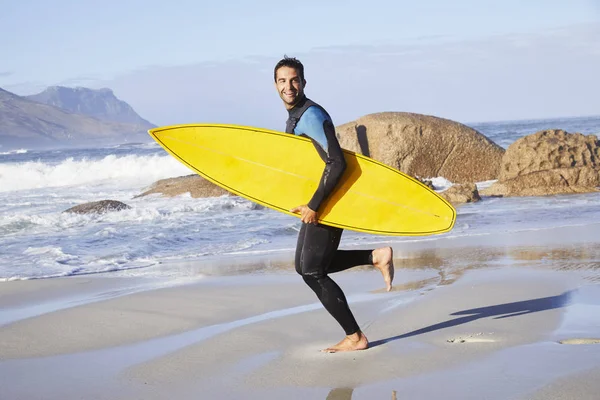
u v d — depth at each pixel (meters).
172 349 4.38
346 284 6.54
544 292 5.68
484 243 8.92
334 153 3.92
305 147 4.19
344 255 4.13
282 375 3.73
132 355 4.29
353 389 3.46
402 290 6.12
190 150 4.42
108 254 8.95
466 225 11.03
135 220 12.75
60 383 3.76
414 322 4.88
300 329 4.81
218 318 5.31
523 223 11.02
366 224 4.10
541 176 16.67
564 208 12.93
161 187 17.58
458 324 4.73
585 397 3.12
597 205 13.21
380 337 4.51
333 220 4.04
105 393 3.57
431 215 4.22
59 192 20.38
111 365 4.07
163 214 13.65
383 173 4.25
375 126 19.84
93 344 4.58
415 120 19.80
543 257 7.55
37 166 23.83
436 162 19.70
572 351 3.86
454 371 3.63
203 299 6.02
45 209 15.66
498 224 11.02
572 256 7.51
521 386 3.32
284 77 4.04
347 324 4.13
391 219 4.16
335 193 4.16
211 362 4.04
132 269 7.96
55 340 4.70
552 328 4.46
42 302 6.14
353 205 4.14
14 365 4.13
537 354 3.84
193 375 3.80
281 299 5.97
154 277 7.33
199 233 10.90
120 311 5.55
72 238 10.47
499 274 6.64
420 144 19.58
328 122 3.97
